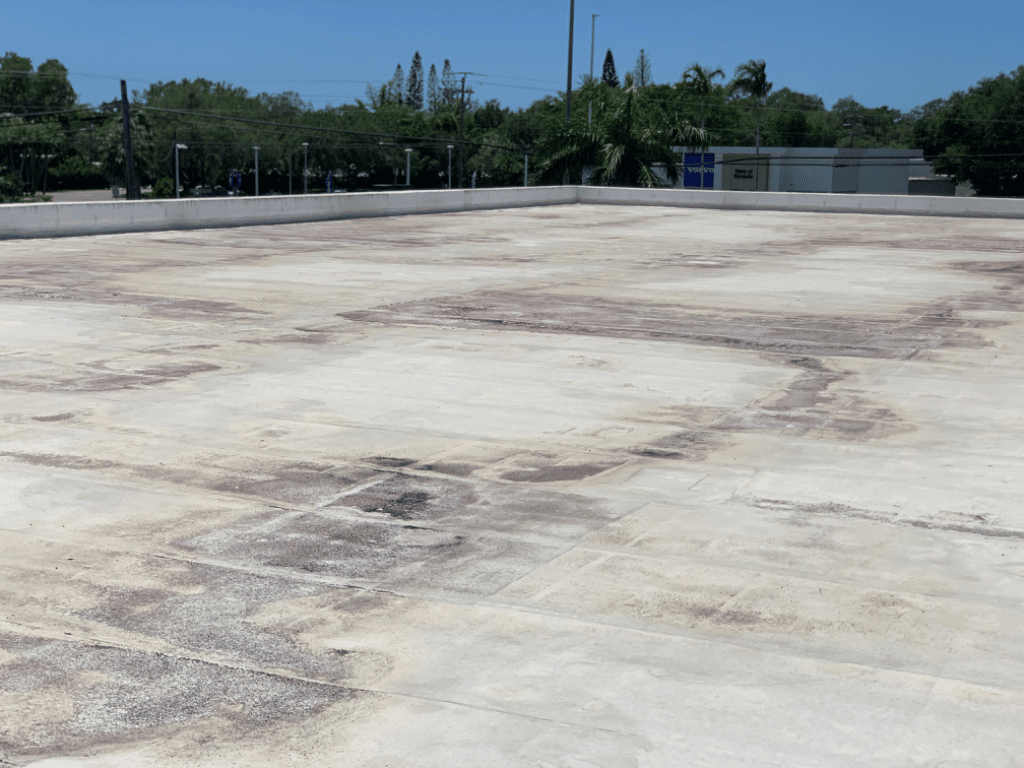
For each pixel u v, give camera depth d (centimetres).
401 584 586
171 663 492
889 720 446
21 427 898
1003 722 445
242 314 1512
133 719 443
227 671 485
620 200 4625
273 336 1342
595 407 999
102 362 1170
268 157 13188
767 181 9519
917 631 533
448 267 2153
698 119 9825
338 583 587
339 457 827
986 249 2698
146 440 864
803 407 1013
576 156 6550
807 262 2350
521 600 565
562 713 449
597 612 551
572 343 1321
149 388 1048
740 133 11812
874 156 9675
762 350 1298
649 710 452
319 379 1098
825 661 499
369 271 2053
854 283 1980
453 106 15275
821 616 549
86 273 1948
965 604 567
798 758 416
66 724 438
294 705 455
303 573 600
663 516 702
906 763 414
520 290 1814
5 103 14875
